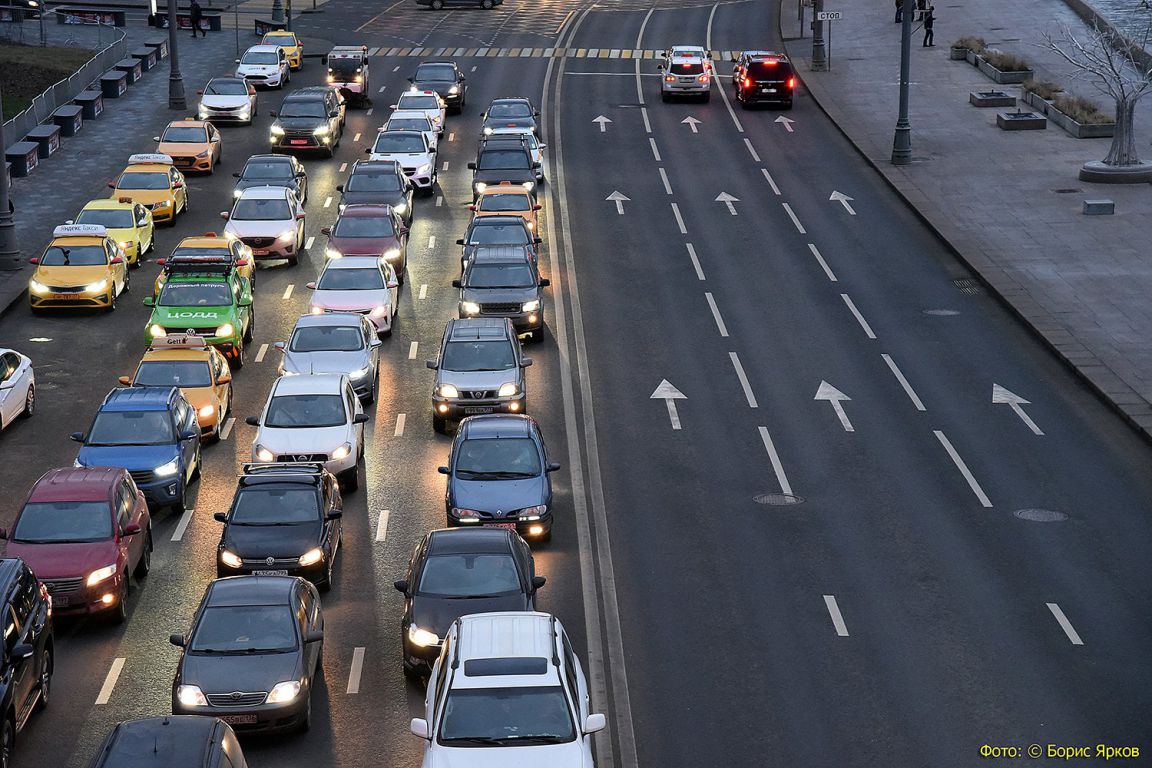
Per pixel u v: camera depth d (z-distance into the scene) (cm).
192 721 3766
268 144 13550
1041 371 8269
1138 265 9938
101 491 5578
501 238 10031
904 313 9250
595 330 9056
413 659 4881
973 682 4991
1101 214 11094
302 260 10506
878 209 11525
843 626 5419
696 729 4691
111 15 18712
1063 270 9850
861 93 15238
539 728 4034
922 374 8231
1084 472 6906
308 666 4678
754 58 14762
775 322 9138
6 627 4412
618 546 6162
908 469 6956
